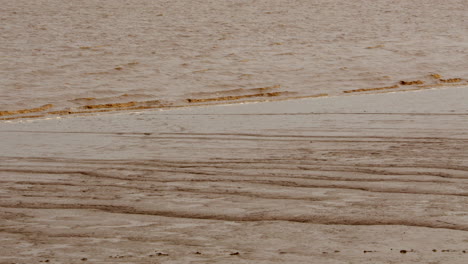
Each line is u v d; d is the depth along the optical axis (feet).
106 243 17.33
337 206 20.99
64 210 21.63
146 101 75.05
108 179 27.04
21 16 160.76
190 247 16.70
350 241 16.99
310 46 121.08
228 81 87.51
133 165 30.22
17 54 111.04
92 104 73.46
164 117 53.16
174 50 115.14
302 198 22.35
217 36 134.72
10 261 15.84
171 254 16.05
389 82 88.94
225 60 104.32
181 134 41.63
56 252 16.53
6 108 69.77
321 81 88.58
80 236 18.17
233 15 165.68
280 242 17.03
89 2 183.42
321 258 15.43
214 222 19.48
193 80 87.92
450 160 28.86
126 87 82.89
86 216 20.66
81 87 82.43
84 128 47.29
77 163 31.22
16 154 34.91
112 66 98.27
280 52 113.09
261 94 80.18
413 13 172.45
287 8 177.47
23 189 25.31
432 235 17.39
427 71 97.66
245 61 103.40
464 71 98.43
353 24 155.22
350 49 117.60
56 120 55.31
